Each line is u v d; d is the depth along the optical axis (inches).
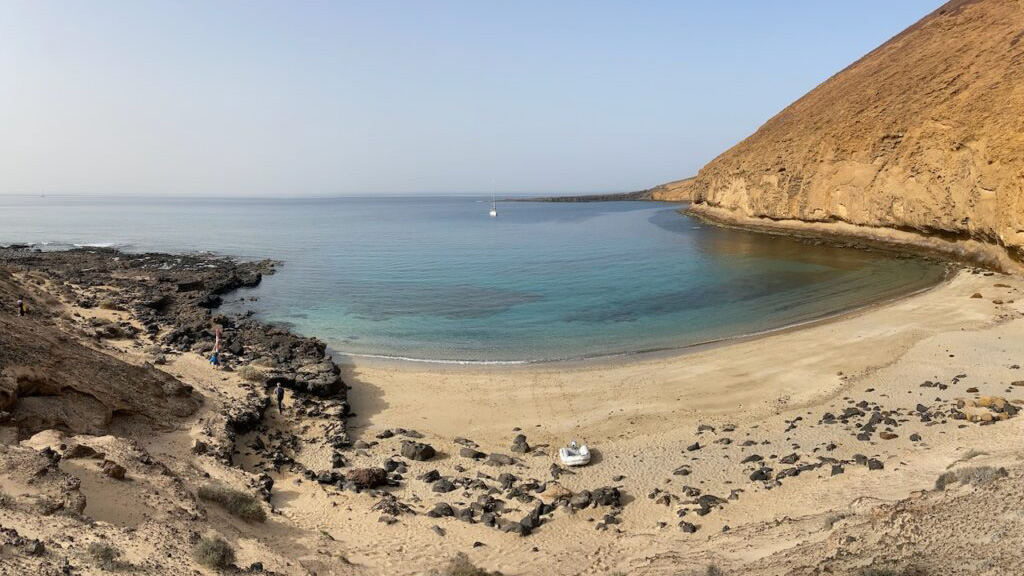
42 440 546.6
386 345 1295.5
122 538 414.3
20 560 343.6
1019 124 1672.0
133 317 1352.1
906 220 2271.2
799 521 500.7
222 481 609.6
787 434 753.0
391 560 491.2
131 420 703.7
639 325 1403.8
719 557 440.5
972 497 434.3
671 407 887.7
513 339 1320.1
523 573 468.4
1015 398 783.1
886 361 997.2
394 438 816.9
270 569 430.3
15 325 761.6
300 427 831.7
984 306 1289.4
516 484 667.4
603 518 583.8
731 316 1445.6
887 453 659.4
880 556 357.7
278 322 1517.0
